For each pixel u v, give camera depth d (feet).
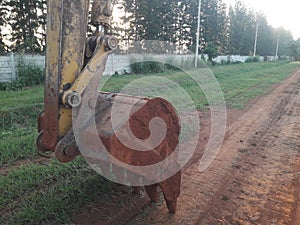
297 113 28.35
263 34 202.80
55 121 7.63
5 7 62.49
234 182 13.19
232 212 10.75
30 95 30.22
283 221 10.27
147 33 81.61
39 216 9.78
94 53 8.07
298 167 15.08
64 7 7.25
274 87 47.55
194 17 111.45
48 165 13.82
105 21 8.55
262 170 14.61
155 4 82.43
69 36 7.46
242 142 18.88
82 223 9.70
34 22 64.49
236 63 116.78
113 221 9.88
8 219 9.72
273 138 20.01
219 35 135.44
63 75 7.54
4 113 22.12
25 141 16.85
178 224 9.87
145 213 10.44
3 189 11.53
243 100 33.65
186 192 12.07
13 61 37.65
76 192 11.54
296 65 131.03
